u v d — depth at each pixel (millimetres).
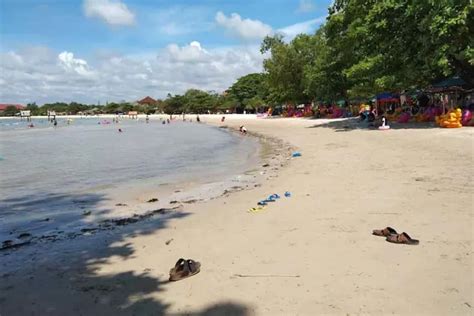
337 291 5156
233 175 16812
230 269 6109
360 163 15609
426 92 34781
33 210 11961
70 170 20453
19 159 26094
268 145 29359
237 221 8828
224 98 146000
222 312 4840
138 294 5500
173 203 11945
